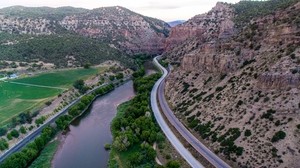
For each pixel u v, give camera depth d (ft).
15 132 494.59
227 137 390.63
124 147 434.30
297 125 342.64
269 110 376.68
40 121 551.59
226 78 501.15
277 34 458.50
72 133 527.40
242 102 419.74
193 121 467.93
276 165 322.75
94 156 441.27
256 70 446.60
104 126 548.72
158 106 592.19
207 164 366.22
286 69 393.09
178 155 399.44
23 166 412.36
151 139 442.09
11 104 638.12
